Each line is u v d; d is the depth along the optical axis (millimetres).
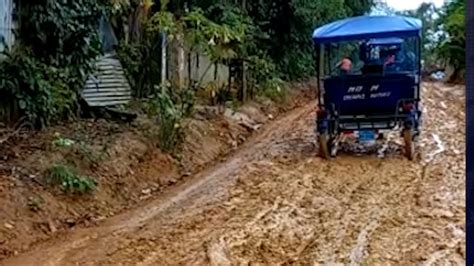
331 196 9148
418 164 11609
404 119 11977
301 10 25297
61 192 8266
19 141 9539
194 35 13578
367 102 12008
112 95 13727
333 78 12055
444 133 15625
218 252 6535
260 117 18938
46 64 10930
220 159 12742
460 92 29578
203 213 8219
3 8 10211
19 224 7207
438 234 7199
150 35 14648
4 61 10047
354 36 11922
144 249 6723
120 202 8984
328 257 6406
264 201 8820
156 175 10406
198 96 17062
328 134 12195
